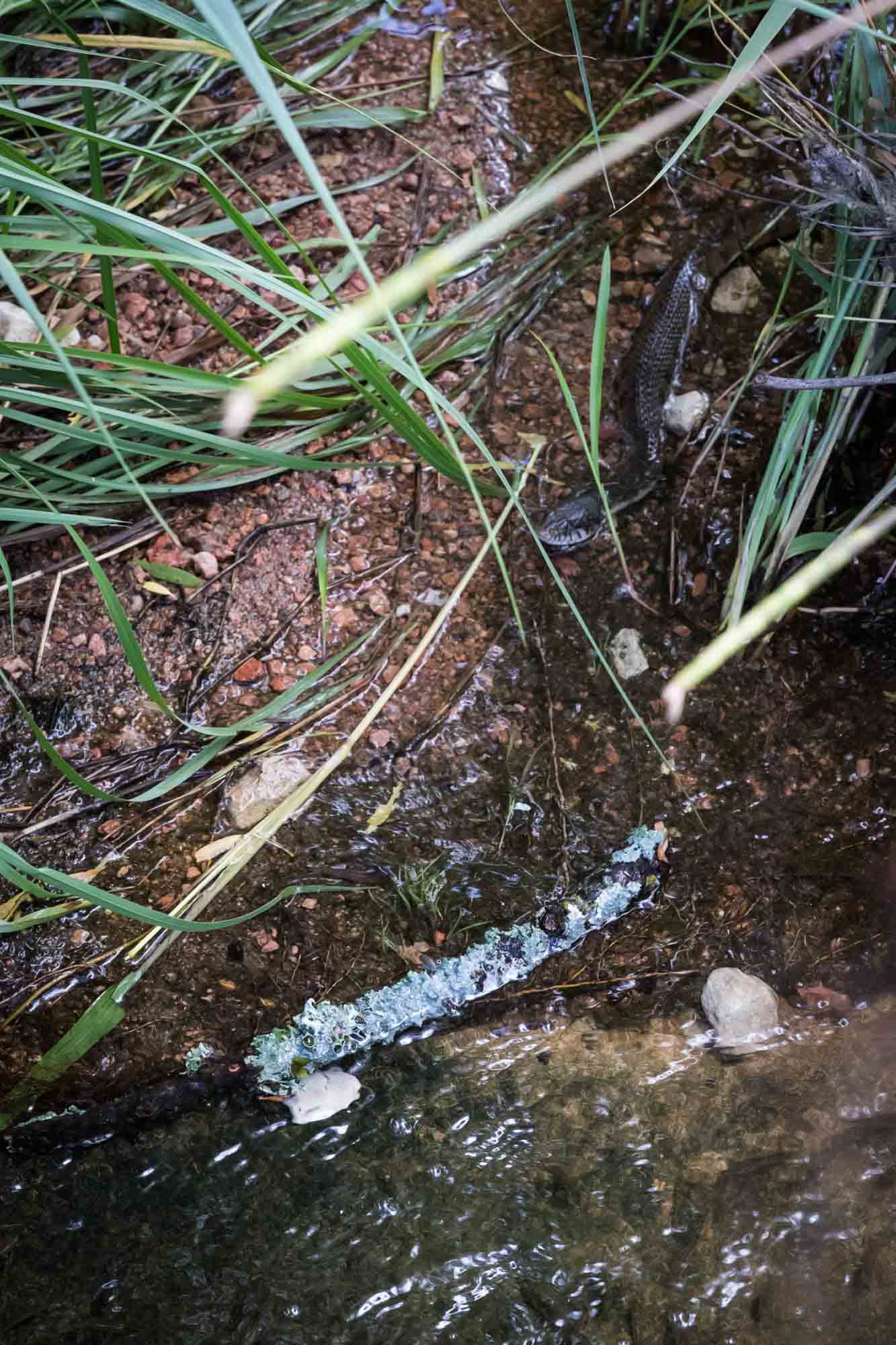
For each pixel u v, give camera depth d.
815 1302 1.25
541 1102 1.34
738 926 1.39
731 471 1.51
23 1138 1.33
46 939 1.36
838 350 1.43
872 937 1.38
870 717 1.42
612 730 1.43
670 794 1.41
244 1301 1.27
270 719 1.41
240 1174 1.32
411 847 1.40
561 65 1.68
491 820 1.40
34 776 1.41
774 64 1.25
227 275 1.27
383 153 1.63
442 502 1.50
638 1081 1.34
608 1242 1.28
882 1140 1.31
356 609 1.46
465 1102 1.34
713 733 1.43
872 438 1.48
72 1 1.61
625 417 1.53
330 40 1.68
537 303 1.58
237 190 1.59
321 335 0.42
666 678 1.44
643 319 1.57
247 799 1.39
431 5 1.70
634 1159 1.31
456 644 1.45
